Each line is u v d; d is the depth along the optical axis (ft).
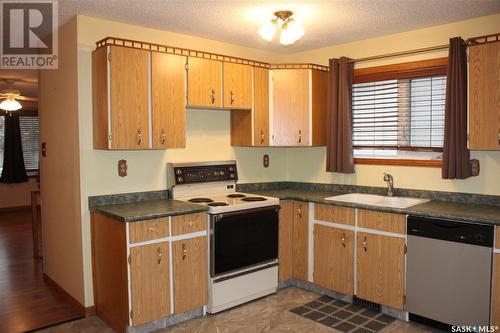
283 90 12.87
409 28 11.32
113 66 9.73
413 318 10.13
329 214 11.61
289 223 12.55
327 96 13.12
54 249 12.43
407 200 11.42
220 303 10.69
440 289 9.45
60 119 11.48
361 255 10.89
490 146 9.53
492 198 10.34
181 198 11.87
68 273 11.51
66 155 11.21
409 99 11.94
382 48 12.23
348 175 13.23
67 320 10.36
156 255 9.52
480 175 10.52
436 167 11.27
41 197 13.29
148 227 9.37
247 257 11.21
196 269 10.27
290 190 14.14
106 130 9.84
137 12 9.93
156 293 9.55
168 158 11.92
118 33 10.80
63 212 11.61
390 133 12.36
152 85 10.36
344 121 12.55
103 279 10.20
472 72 9.70
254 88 12.48
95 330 9.82
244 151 13.78
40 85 12.89
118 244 9.34
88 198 10.55
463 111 10.16
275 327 9.92
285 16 9.77
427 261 9.62
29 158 28.07
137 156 11.32
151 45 10.33
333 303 11.37
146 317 9.40
